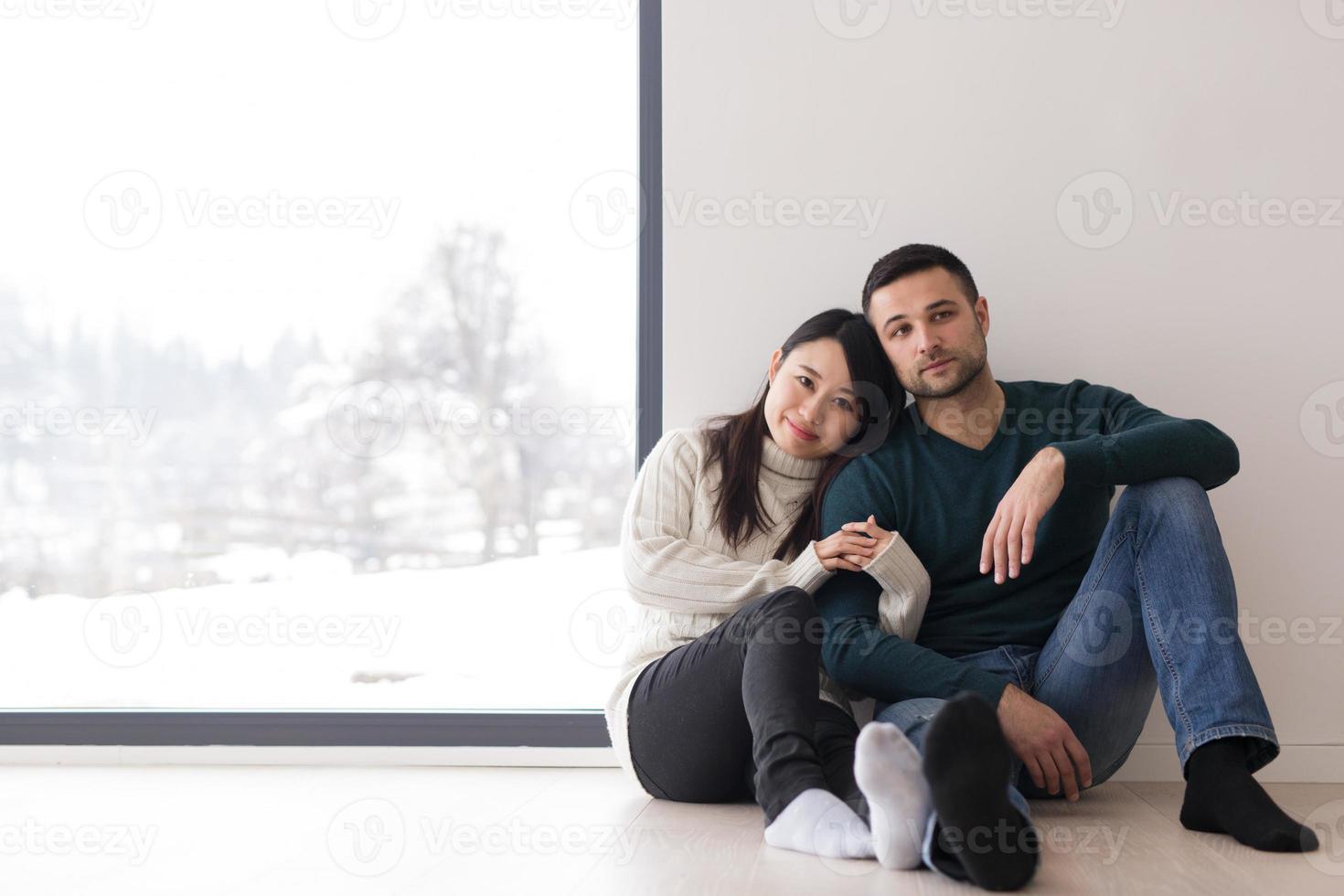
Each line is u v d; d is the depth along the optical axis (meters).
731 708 1.58
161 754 2.19
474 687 2.28
